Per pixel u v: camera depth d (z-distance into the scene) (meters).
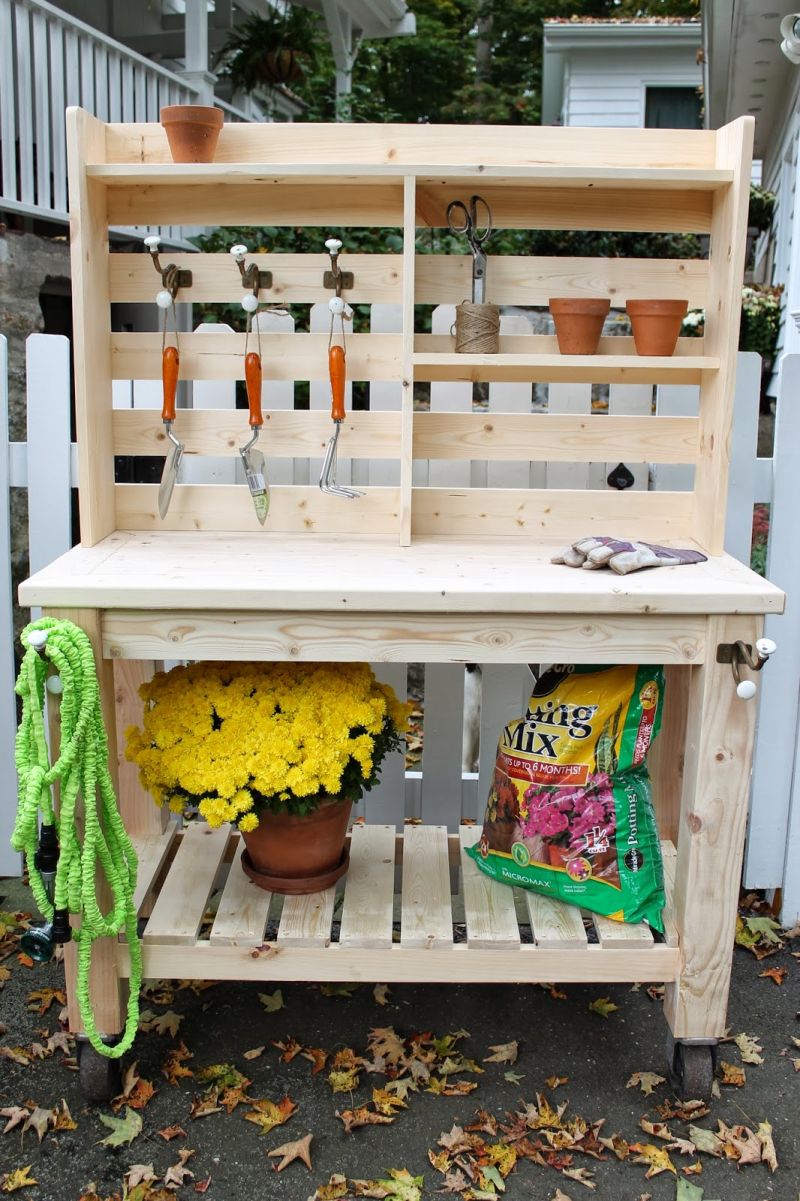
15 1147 1.81
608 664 2.00
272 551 2.03
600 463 2.53
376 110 10.59
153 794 1.93
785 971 2.33
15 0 4.71
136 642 1.79
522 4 17.59
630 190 2.12
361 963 1.87
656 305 2.02
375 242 6.53
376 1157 1.80
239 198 2.12
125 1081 1.96
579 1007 2.21
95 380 2.05
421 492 2.22
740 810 1.84
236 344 2.17
